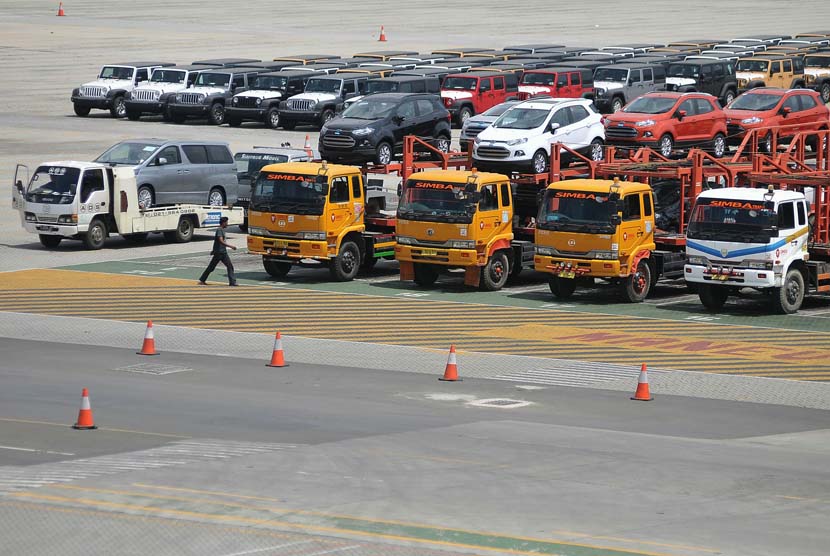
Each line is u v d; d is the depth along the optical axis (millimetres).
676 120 94938
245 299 65938
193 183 85000
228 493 31750
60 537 28125
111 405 42875
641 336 58625
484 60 144875
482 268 68938
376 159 89688
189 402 43688
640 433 40562
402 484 32969
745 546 28219
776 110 102188
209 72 133500
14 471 33906
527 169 81125
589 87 132250
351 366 51094
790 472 35531
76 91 137500
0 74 166125
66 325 58531
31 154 110438
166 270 73500
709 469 35531
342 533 28531
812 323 62219
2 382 46281
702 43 163125
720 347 56438
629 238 65625
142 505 30578
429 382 48344
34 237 83562
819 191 68688
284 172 70125
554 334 58750
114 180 79000
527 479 33781
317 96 127938
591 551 27547
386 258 73375
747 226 62875
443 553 27250
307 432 39375
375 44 193000
